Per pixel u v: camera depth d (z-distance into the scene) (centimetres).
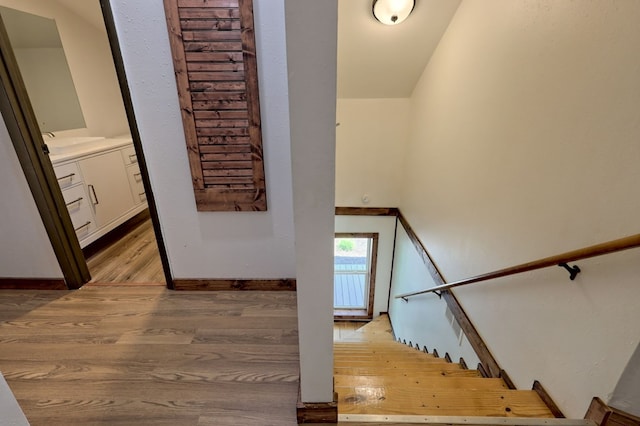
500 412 137
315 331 105
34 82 266
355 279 575
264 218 190
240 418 126
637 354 103
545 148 145
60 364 151
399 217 421
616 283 109
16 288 207
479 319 206
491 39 194
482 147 204
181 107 163
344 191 426
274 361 153
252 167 177
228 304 194
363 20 262
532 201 154
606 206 113
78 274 210
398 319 433
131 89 159
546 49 144
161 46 152
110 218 278
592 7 118
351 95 367
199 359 153
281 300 198
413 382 160
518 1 166
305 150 80
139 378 143
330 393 117
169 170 178
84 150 252
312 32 70
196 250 198
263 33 151
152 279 226
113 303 195
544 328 145
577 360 126
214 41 151
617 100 108
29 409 130
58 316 183
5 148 176
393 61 307
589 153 120
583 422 120
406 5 239
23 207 189
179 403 132
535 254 152
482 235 203
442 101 274
